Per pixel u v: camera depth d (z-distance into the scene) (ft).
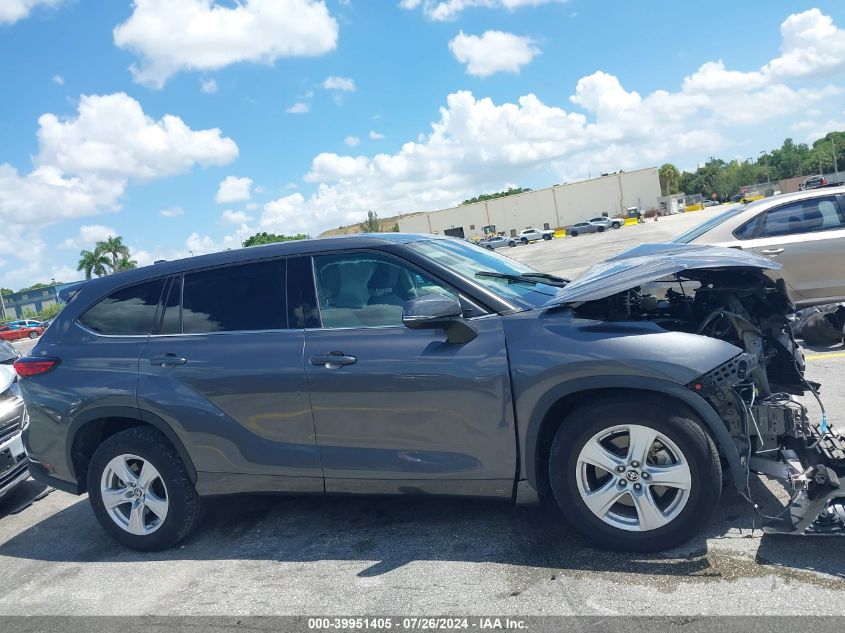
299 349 11.49
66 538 14.44
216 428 11.97
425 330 10.90
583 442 10.02
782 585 8.86
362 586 10.32
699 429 9.43
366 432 11.10
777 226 23.97
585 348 9.81
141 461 12.76
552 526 11.43
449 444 10.69
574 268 71.87
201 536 13.20
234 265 12.69
